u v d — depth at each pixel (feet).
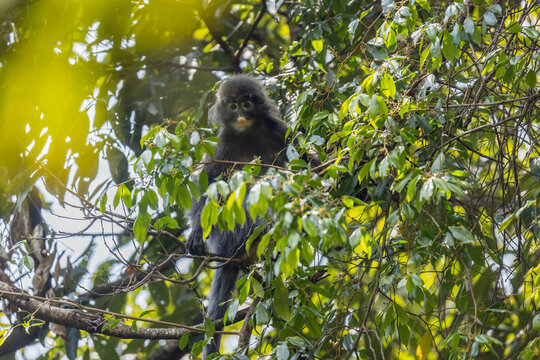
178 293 35.91
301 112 24.45
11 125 31.09
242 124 32.04
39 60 30.91
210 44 37.09
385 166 17.89
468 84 23.62
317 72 28.53
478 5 21.53
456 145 22.50
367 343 24.57
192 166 19.71
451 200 25.08
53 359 35.70
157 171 19.33
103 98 32.32
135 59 33.63
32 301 28.17
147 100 32.65
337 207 16.74
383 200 22.33
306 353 20.63
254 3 38.24
